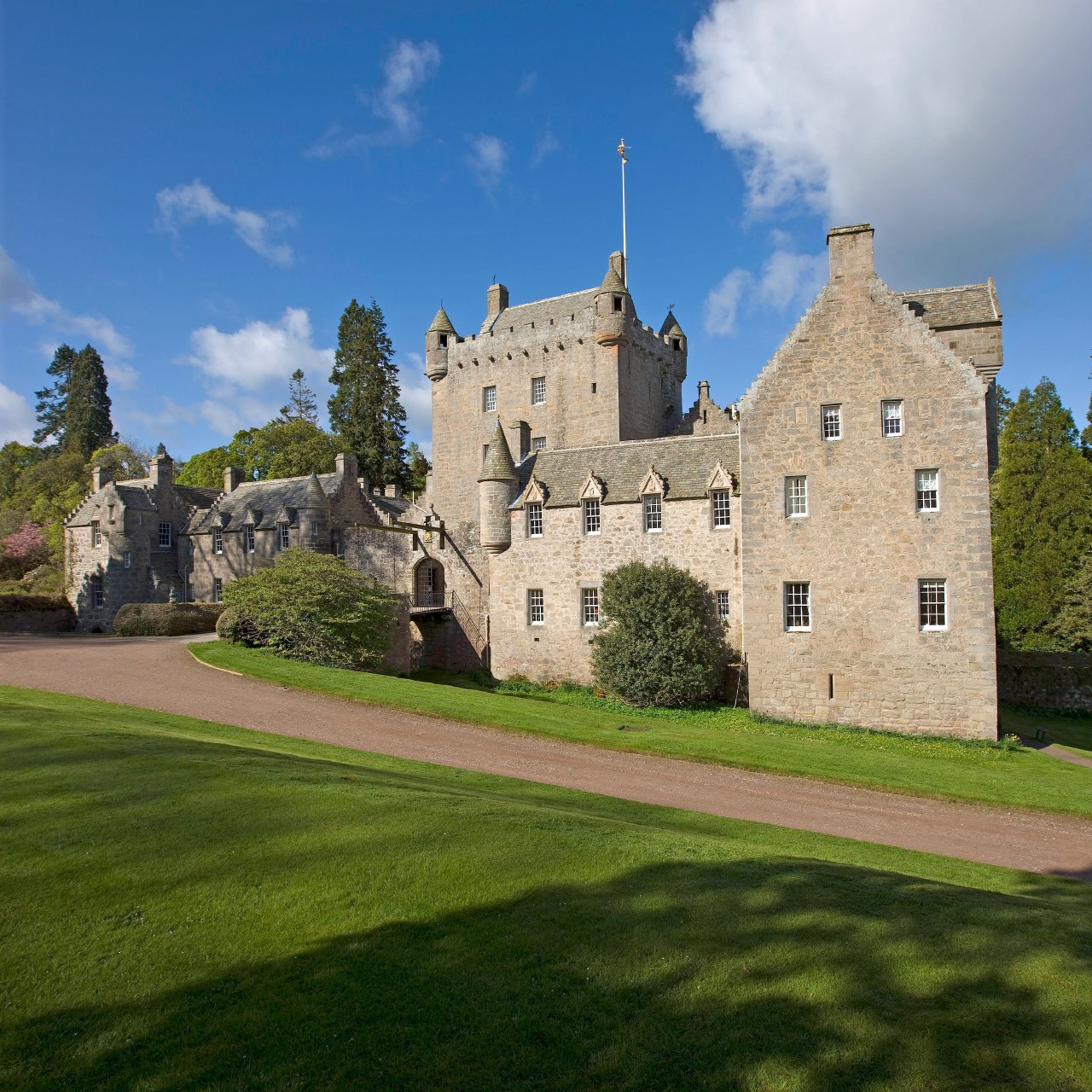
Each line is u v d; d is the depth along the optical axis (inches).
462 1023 303.7
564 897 409.4
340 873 423.2
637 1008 314.8
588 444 1987.0
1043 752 1159.0
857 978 341.1
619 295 2112.5
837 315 1258.6
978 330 1279.5
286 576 1413.6
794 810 748.6
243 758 644.1
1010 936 390.6
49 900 380.8
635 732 1080.2
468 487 2348.7
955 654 1185.4
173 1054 283.0
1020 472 1990.7
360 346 3218.5
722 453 1556.3
